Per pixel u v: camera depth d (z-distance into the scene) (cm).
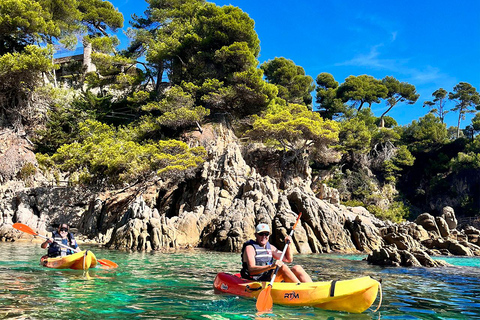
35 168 3344
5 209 2819
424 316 558
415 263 1322
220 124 3884
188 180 2830
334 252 1994
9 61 3309
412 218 4659
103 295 651
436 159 5350
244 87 3797
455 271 1188
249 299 636
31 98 3731
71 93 4347
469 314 579
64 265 990
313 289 593
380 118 6656
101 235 2497
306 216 2098
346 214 2475
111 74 4750
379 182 4950
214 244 1998
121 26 5228
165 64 4462
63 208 3023
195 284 799
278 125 3578
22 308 535
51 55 3669
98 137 3297
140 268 1076
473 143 5044
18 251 1606
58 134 3697
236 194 2447
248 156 3859
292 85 5375
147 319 498
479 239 2131
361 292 557
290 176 3834
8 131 3466
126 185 3158
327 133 3675
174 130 3900
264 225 670
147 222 1952
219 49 4216
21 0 3725
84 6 5028
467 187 4759
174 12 4906
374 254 1440
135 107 4328
